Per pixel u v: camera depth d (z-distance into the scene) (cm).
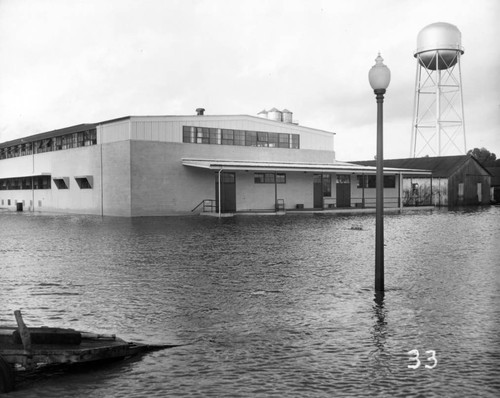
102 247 1703
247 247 1670
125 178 3581
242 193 4038
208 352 639
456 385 527
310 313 816
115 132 3703
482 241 1825
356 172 4259
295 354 626
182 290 992
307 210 4084
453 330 719
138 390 527
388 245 1714
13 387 538
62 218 3519
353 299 911
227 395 507
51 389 537
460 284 1039
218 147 3947
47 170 4591
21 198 5134
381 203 983
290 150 4391
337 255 1472
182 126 3775
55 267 1285
